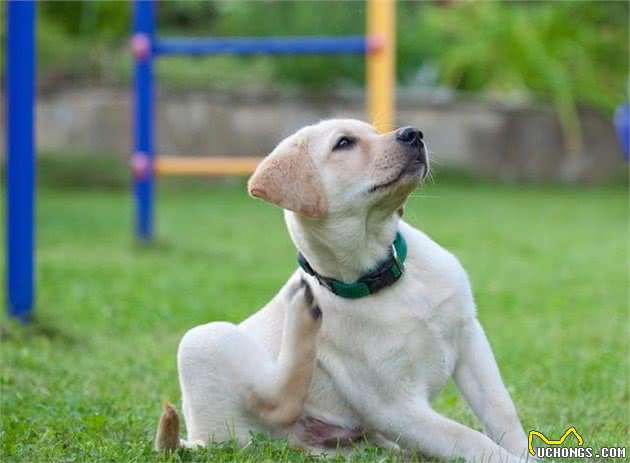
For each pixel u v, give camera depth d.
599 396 7.99
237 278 14.23
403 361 6.06
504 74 28.16
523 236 18.31
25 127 10.66
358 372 6.18
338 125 6.23
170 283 13.78
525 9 28.64
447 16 28.75
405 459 6.14
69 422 7.10
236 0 27.22
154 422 7.19
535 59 27.56
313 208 6.08
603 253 16.55
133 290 13.23
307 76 27.42
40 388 8.24
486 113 26.38
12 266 10.79
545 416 7.41
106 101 25.52
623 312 11.90
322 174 6.14
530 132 26.55
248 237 18.44
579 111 27.05
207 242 17.75
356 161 6.11
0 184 23.89
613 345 10.11
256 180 6.16
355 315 6.13
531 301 12.58
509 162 26.53
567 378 8.57
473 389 6.23
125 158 25.56
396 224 6.21
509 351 9.77
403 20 28.61
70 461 6.16
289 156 6.18
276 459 6.08
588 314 11.79
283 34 26.23
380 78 15.09
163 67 26.94
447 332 6.13
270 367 6.38
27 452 6.38
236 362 6.39
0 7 24.36
